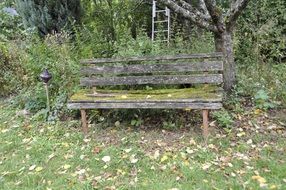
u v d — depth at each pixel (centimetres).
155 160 375
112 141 427
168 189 325
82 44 664
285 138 402
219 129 429
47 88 509
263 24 708
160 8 1048
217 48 503
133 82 473
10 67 628
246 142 397
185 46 596
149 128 452
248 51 655
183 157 374
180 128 442
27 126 486
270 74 546
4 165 390
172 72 472
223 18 482
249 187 318
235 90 501
